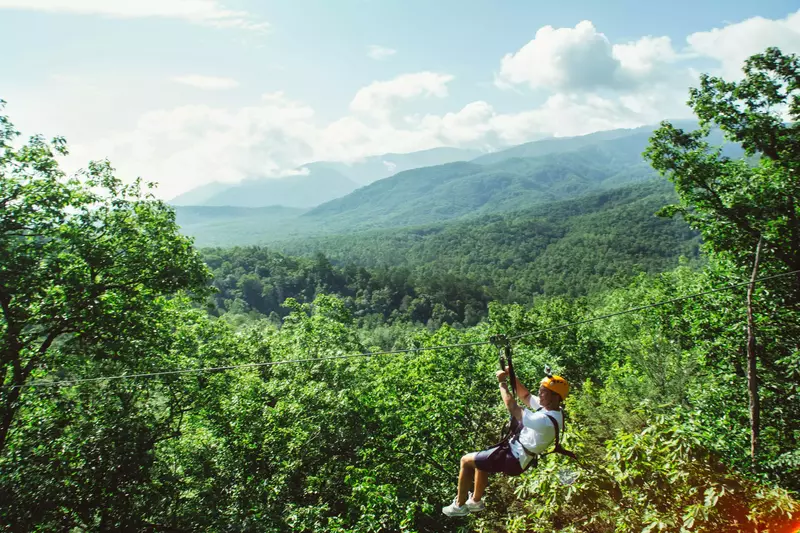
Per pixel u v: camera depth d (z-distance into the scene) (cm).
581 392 2762
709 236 1730
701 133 1700
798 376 1524
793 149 1566
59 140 1595
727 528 657
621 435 815
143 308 1636
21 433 1451
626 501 793
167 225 1764
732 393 1669
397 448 2002
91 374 1616
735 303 1677
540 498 876
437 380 2362
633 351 2642
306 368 2308
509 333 3716
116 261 1636
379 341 9994
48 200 1517
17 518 1284
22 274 1420
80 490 1407
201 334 2055
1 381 1469
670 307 2033
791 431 1509
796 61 1511
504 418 2097
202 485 1680
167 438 1745
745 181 1636
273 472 1742
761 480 1056
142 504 1522
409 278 17012
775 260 1614
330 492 1855
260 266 16425
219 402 1814
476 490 481
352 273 17388
